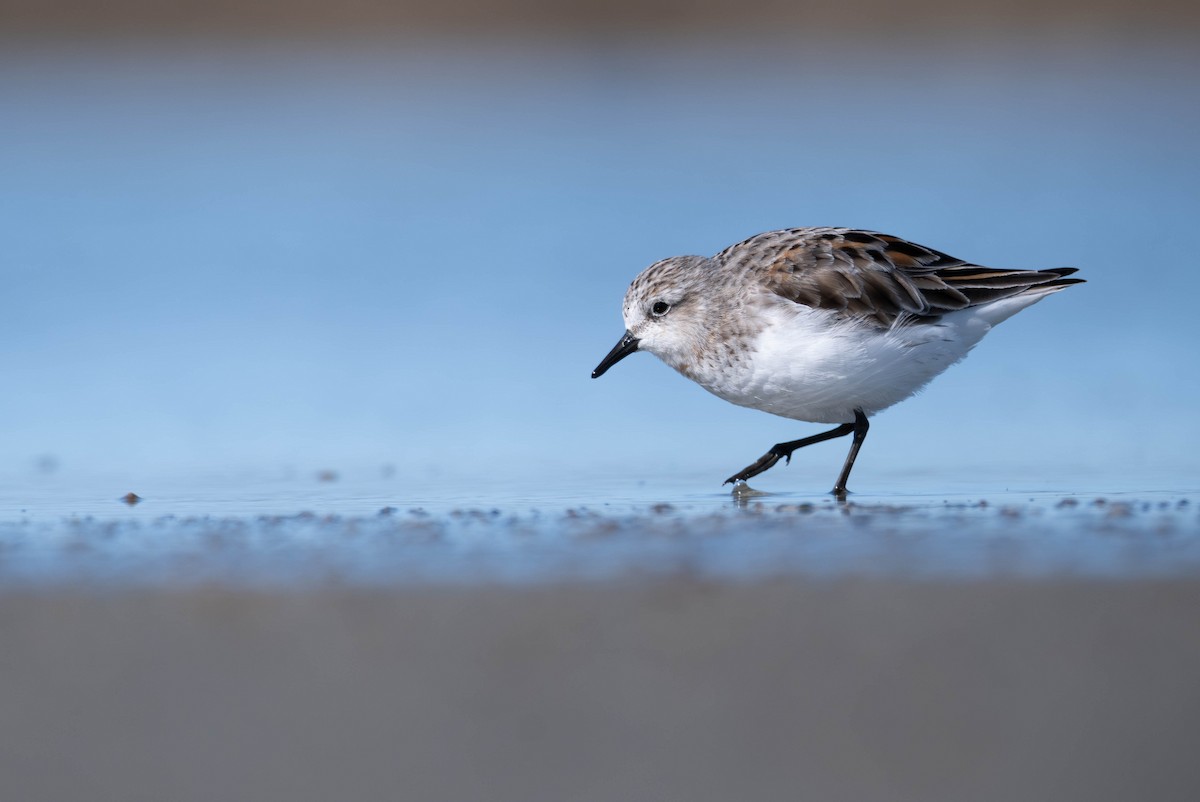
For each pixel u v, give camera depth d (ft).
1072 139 95.61
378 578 31.58
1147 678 25.07
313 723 24.38
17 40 131.13
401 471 46.19
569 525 36.78
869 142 97.50
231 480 44.96
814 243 40.63
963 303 40.14
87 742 23.77
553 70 122.83
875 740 23.35
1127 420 50.52
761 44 130.82
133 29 132.57
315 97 112.98
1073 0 128.36
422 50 129.80
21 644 27.78
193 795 22.18
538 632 27.96
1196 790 21.67
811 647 26.78
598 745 23.44
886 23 130.00
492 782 22.61
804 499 40.50
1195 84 108.88
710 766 22.85
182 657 27.14
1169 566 30.83
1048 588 29.43
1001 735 23.27
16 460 48.16
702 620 28.30
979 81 113.60
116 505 40.98
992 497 39.91
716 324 40.50
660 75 119.44
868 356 39.34
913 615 28.14
